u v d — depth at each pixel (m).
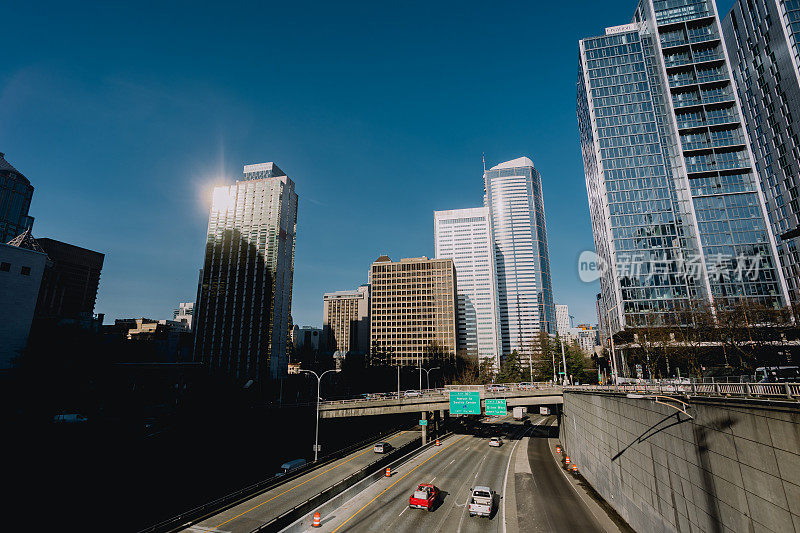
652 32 100.31
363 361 125.25
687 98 94.38
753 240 84.69
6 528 26.58
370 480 36.50
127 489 35.31
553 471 42.25
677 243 86.88
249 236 143.88
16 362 59.59
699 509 18.28
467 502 31.48
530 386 61.56
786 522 13.10
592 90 101.25
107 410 63.84
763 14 99.25
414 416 84.56
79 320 75.00
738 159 89.25
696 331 57.59
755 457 14.66
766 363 54.94
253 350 130.50
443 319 173.75
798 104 89.38
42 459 34.69
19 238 72.50
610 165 95.19
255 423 51.53
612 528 26.23
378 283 183.12
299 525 24.91
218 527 24.14
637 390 27.69
